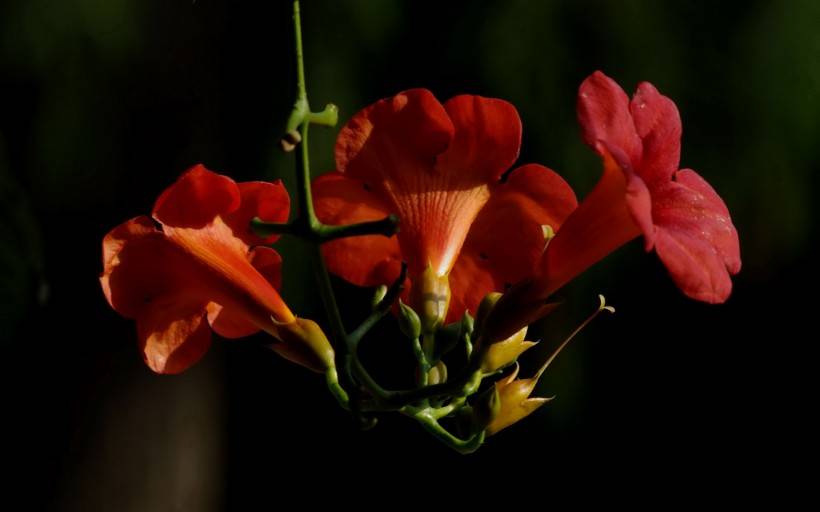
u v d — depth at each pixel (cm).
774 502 1069
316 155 967
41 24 955
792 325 1052
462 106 374
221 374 1001
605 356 1038
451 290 387
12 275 664
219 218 368
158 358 373
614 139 315
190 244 362
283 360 1089
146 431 946
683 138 1000
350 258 381
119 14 951
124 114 945
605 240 340
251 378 1082
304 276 972
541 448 1058
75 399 923
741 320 1048
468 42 1007
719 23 1004
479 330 361
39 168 934
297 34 317
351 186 377
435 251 376
